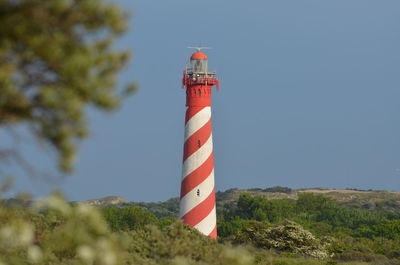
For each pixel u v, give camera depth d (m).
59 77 41.88
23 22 40.44
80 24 42.72
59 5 40.41
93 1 42.06
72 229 43.84
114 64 44.06
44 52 40.41
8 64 40.41
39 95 41.50
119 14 43.12
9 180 45.56
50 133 41.88
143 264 93.44
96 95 42.16
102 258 43.75
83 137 42.81
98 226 44.47
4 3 40.06
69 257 81.88
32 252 44.78
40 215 85.06
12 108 41.19
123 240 53.12
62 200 41.81
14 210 48.06
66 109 41.41
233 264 55.16
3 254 70.81
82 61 40.84
